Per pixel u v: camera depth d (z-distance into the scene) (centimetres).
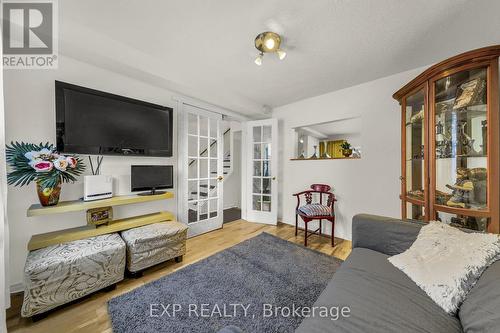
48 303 131
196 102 286
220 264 200
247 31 165
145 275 182
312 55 197
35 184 169
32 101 168
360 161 261
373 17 146
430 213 165
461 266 96
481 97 148
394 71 227
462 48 183
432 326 78
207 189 309
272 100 327
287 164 347
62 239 160
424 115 168
